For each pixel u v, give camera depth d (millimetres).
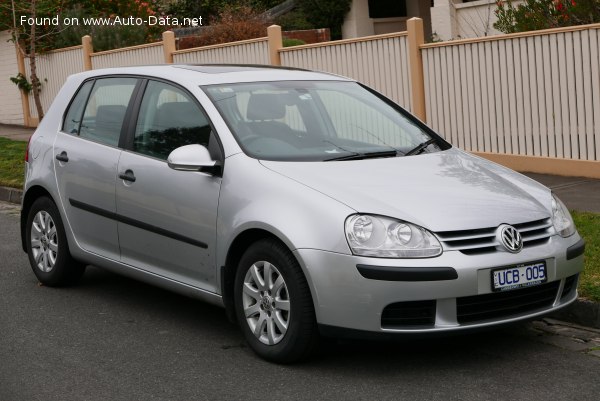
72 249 7570
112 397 5367
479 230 5547
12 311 7281
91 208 7270
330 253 5438
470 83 12562
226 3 25766
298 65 14914
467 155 6875
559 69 11500
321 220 5523
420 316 5426
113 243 7133
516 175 6562
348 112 6980
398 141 6836
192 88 6730
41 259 7977
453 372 5688
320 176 5879
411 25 13023
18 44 21250
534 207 5922
